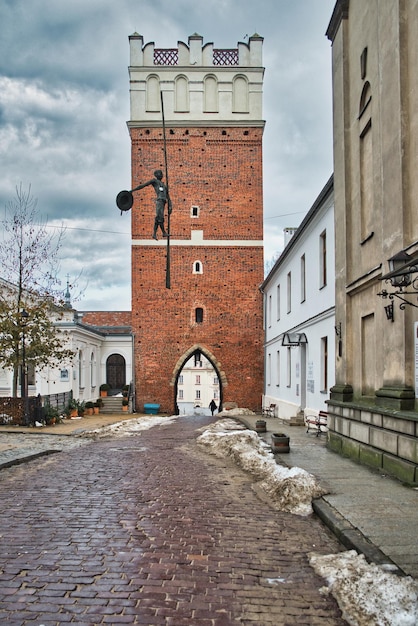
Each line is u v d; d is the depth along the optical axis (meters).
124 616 4.25
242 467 11.21
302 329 21.66
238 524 6.89
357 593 4.54
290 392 24.81
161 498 8.30
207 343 33.72
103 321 48.31
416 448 8.65
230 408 33.06
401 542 5.71
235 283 34.03
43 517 7.12
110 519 7.03
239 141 34.47
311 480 8.23
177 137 34.31
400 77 9.59
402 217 9.49
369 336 11.89
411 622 4.05
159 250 33.91
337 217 14.01
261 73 34.78
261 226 34.25
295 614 4.33
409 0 9.55
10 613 4.27
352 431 11.95
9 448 14.29
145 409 32.97
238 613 4.34
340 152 13.78
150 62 34.47
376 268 10.76
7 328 23.53
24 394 22.88
